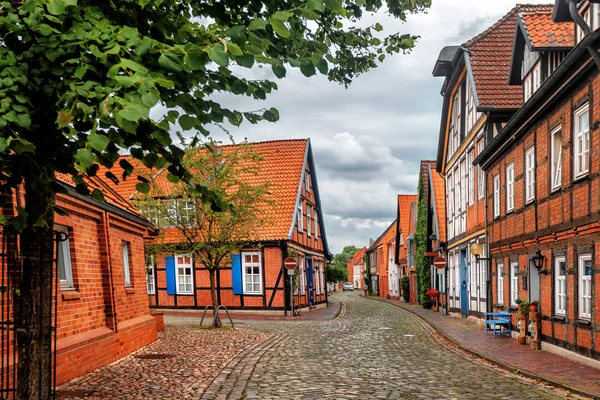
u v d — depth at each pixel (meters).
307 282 33.62
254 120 5.12
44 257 5.38
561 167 12.59
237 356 12.42
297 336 17.34
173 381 9.20
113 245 11.69
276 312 27.95
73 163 4.73
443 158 28.64
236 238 20.47
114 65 3.80
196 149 19.11
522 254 15.66
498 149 17.88
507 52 20.98
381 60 7.24
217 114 4.95
